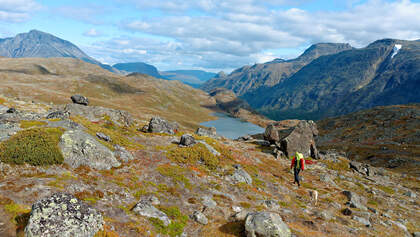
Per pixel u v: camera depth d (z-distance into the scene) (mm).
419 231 21969
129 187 17812
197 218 15578
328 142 110562
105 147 21328
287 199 23656
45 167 16438
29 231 9414
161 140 34906
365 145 93000
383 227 20359
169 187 19984
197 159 27781
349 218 21156
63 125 24172
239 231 14242
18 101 72500
